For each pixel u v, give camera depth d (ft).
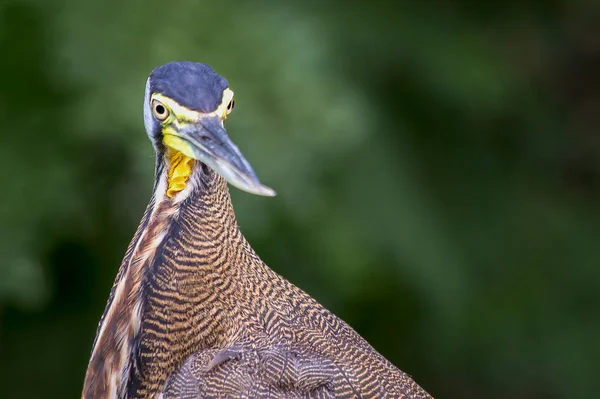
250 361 23.34
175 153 24.73
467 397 50.55
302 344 24.26
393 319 47.44
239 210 38.78
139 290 24.26
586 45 55.42
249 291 24.61
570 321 49.47
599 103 55.77
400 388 24.45
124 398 24.39
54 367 43.88
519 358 49.21
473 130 48.83
